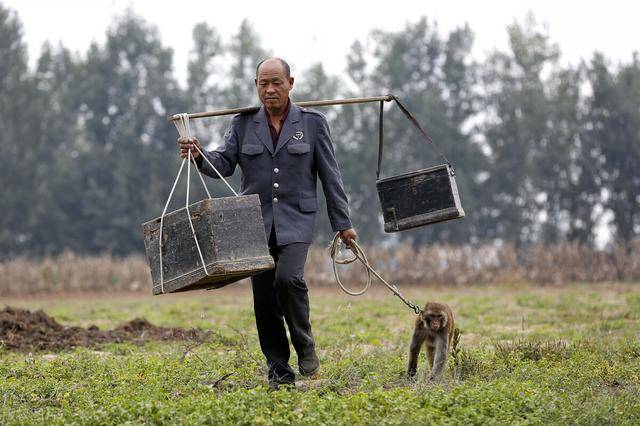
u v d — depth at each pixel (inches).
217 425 380.2
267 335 466.9
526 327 899.4
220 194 3161.9
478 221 3139.8
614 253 2117.4
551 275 2058.3
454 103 3346.5
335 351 609.0
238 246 395.9
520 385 447.8
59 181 3277.6
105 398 450.6
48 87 3496.6
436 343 514.9
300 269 448.8
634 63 3078.2
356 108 3289.9
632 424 390.9
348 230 466.0
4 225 3213.6
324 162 461.7
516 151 3127.5
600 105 3026.6
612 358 571.5
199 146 432.5
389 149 3243.1
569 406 409.7
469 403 413.1
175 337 787.4
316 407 395.2
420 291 1819.6
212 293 1940.2
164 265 404.5
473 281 2059.5
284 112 462.0
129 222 3203.7
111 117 3457.2
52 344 732.7
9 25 3420.3
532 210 3093.0
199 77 3398.1
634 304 1157.1
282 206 453.1
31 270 2085.4
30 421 402.9
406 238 3169.3
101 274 2119.8
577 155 3046.3
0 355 684.1
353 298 1501.0
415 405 403.9
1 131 3307.1
